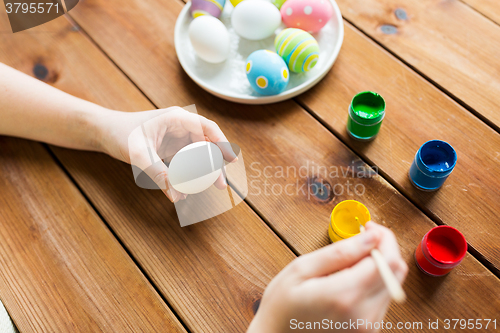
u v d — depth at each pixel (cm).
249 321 64
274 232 67
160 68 75
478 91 71
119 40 77
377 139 70
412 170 67
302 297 54
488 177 67
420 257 64
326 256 55
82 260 67
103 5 80
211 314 64
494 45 73
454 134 69
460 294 63
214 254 66
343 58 74
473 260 64
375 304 55
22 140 72
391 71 73
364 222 65
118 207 69
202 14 74
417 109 71
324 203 68
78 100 71
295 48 70
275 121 72
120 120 68
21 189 70
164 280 66
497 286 63
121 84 75
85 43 77
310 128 71
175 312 65
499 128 69
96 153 71
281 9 74
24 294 66
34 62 76
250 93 73
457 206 66
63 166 71
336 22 75
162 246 67
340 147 70
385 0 77
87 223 68
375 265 54
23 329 64
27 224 68
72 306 65
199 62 75
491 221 66
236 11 73
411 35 75
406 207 67
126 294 65
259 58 70
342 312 54
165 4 79
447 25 75
